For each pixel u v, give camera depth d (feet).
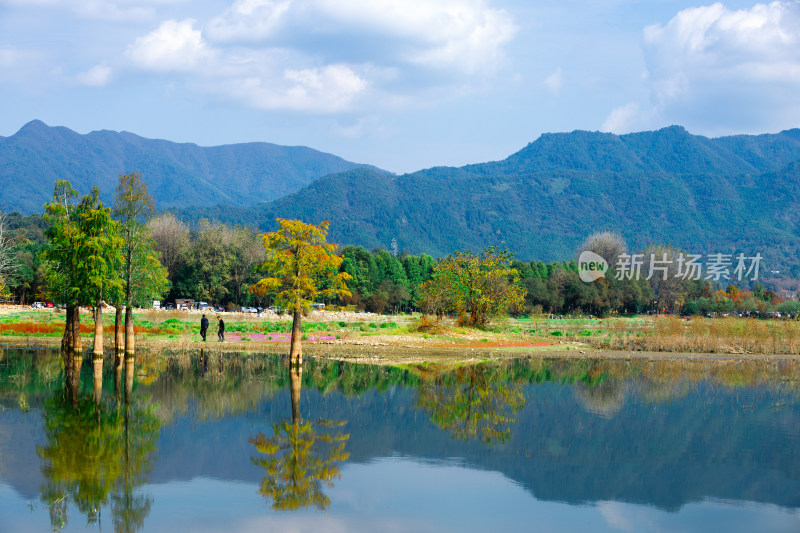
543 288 364.17
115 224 118.83
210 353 139.23
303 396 93.45
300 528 45.32
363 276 396.37
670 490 56.08
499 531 45.93
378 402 91.40
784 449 70.38
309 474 57.82
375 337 169.89
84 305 118.01
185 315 243.81
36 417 75.20
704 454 67.77
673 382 118.93
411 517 48.11
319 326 208.95
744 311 366.22
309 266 117.70
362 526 46.03
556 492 54.80
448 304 205.16
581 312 377.71
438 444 69.56
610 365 143.74
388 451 66.18
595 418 84.69
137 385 97.71
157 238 361.30
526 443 70.79
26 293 311.88
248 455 63.05
